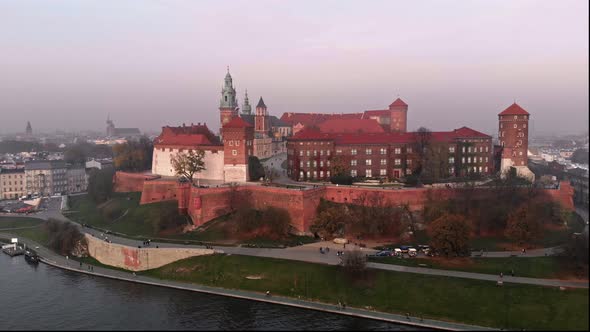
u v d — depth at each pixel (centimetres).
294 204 14150
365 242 13225
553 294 9112
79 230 16100
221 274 11869
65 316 10312
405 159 17350
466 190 14012
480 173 17762
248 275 11619
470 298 9738
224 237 13875
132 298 11250
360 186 15562
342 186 15050
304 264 11606
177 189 16875
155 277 12575
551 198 13788
